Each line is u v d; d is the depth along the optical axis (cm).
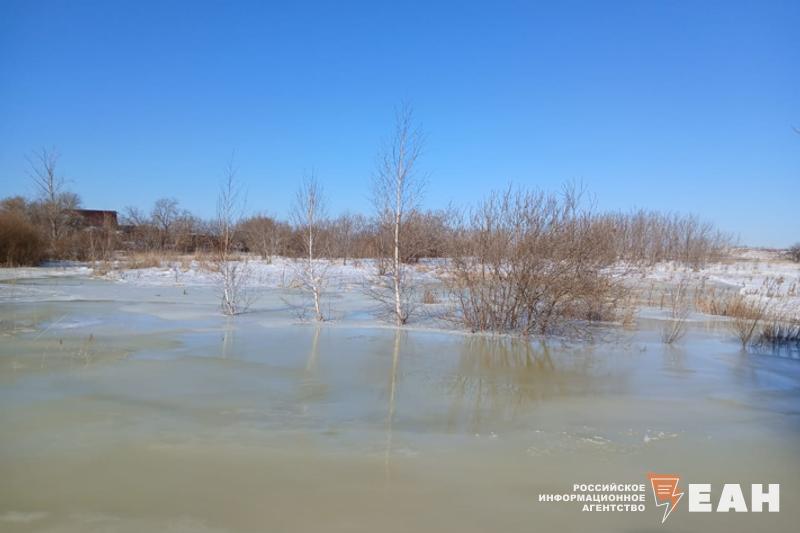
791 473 573
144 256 3284
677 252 4078
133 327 1266
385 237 1488
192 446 600
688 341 1288
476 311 1331
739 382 927
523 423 704
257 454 584
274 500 489
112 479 522
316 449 600
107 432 634
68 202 4253
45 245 3152
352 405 754
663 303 1969
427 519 466
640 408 775
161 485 512
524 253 1283
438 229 1442
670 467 580
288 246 3444
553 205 1315
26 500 481
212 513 466
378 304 1705
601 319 1407
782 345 1265
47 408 709
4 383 809
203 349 1061
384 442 626
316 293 1447
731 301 1834
